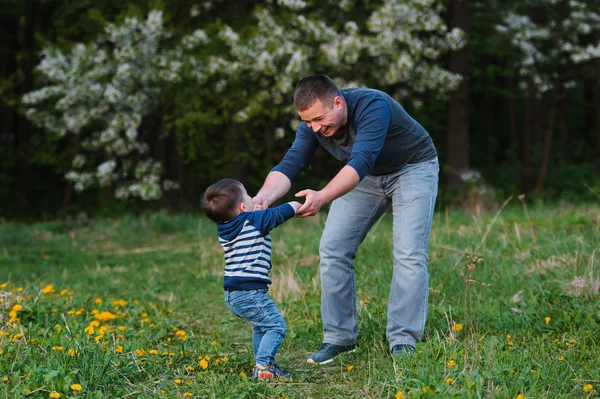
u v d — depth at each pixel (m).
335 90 3.34
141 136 14.70
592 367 3.20
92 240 11.66
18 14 18.06
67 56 13.62
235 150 14.31
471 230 7.38
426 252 3.63
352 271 3.80
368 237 7.28
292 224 10.58
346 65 12.21
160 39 13.07
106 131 13.12
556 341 3.64
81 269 8.69
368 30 12.59
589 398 2.86
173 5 13.76
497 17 15.94
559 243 5.95
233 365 3.62
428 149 3.69
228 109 13.56
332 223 3.77
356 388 3.17
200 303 5.83
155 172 13.98
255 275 3.37
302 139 3.77
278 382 3.33
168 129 13.64
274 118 12.77
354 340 3.82
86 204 18.62
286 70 11.29
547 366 3.17
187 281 7.11
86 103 13.62
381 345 3.77
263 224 3.35
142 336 4.22
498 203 13.37
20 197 19.39
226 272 3.43
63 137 16.88
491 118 24.22
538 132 21.67
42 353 3.30
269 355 3.37
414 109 14.12
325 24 11.93
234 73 12.23
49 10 17.97
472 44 15.29
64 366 3.05
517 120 26.19
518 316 4.13
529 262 5.59
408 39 11.75
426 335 3.75
